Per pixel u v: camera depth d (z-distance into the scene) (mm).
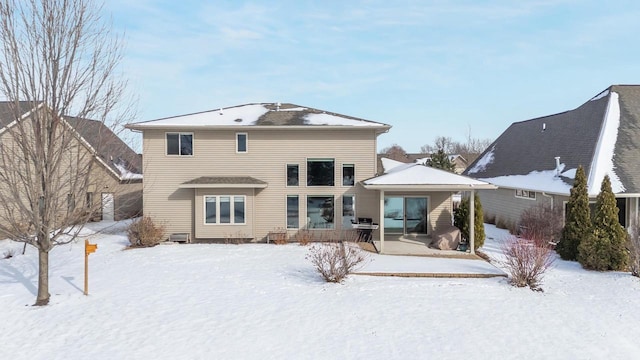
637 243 14148
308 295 11758
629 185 18078
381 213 17531
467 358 8094
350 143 20922
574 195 16672
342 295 11781
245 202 20141
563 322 9938
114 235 21859
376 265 15016
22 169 10867
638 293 12250
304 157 20906
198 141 20750
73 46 10531
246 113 23047
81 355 8180
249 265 15180
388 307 10820
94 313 10305
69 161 11656
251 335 9055
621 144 19766
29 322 9812
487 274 13812
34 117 10125
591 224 15766
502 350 8445
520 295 12031
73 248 18406
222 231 20172
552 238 18875
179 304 10938
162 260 16016
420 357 8109
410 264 15242
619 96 21906
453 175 17719
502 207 26312
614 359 8109
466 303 11227
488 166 30266
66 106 10492
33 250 18453
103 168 14008
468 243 18641
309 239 20438
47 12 10125
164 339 8844
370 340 8852
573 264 15961
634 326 9727
